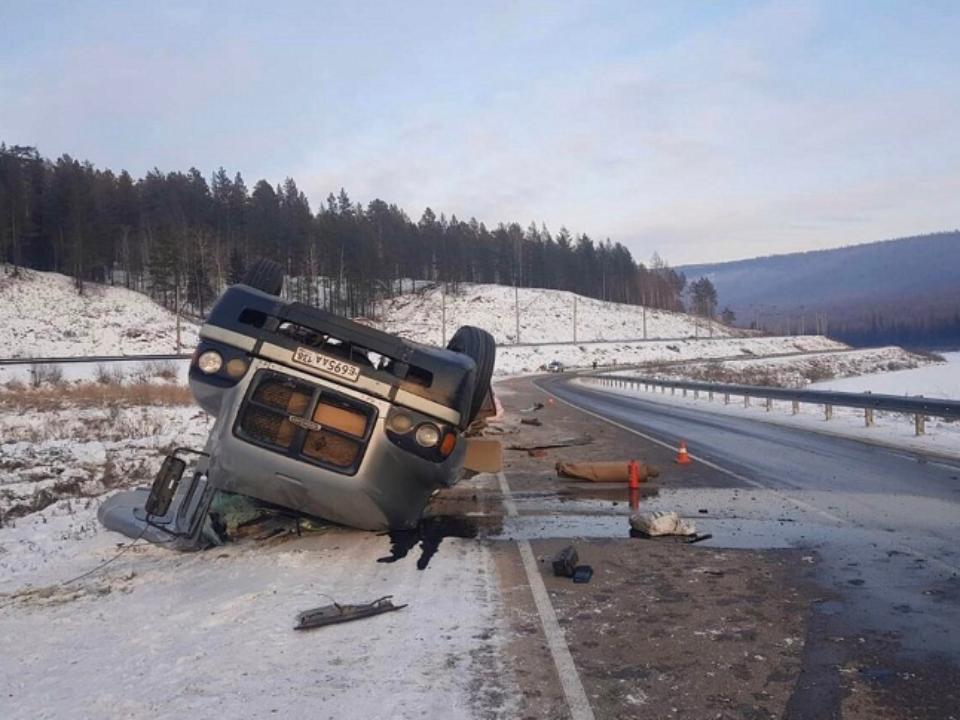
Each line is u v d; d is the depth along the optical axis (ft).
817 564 23.75
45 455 52.21
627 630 17.97
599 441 61.46
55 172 378.53
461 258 555.28
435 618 18.76
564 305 511.40
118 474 45.52
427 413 23.34
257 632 17.80
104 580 22.58
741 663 16.02
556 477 42.96
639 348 393.29
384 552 25.18
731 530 28.81
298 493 23.77
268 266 28.37
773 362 313.32
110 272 341.00
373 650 16.66
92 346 235.61
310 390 23.27
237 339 23.44
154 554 25.40
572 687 14.79
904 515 31.22
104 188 372.79
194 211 401.90
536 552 25.49
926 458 49.55
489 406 36.91
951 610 19.35
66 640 17.71
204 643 17.19
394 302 471.21
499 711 13.74
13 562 25.67
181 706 14.01
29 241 329.52
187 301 320.29
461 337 28.81
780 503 34.17
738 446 57.62
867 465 46.42
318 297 364.79
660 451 54.60
